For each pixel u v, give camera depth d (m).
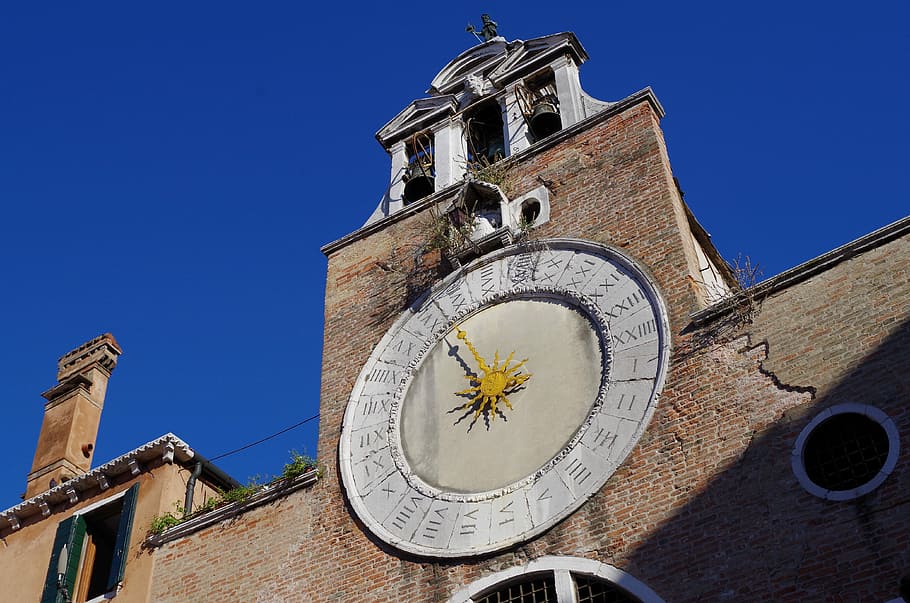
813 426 15.24
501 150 24.84
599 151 21.17
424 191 24.95
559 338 18.83
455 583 16.73
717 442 15.90
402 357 20.44
